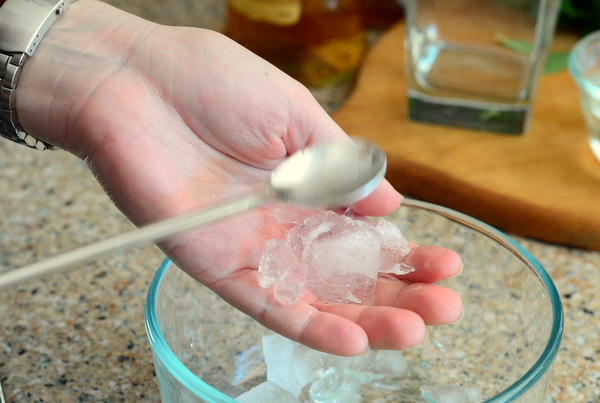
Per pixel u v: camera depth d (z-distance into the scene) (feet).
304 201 1.14
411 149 2.03
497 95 2.05
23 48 1.41
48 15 1.42
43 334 1.61
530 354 1.27
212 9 2.74
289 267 1.26
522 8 1.97
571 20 2.49
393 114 2.19
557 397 1.47
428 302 1.28
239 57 1.37
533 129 2.12
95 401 1.46
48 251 1.81
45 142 1.49
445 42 2.05
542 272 1.25
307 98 1.38
